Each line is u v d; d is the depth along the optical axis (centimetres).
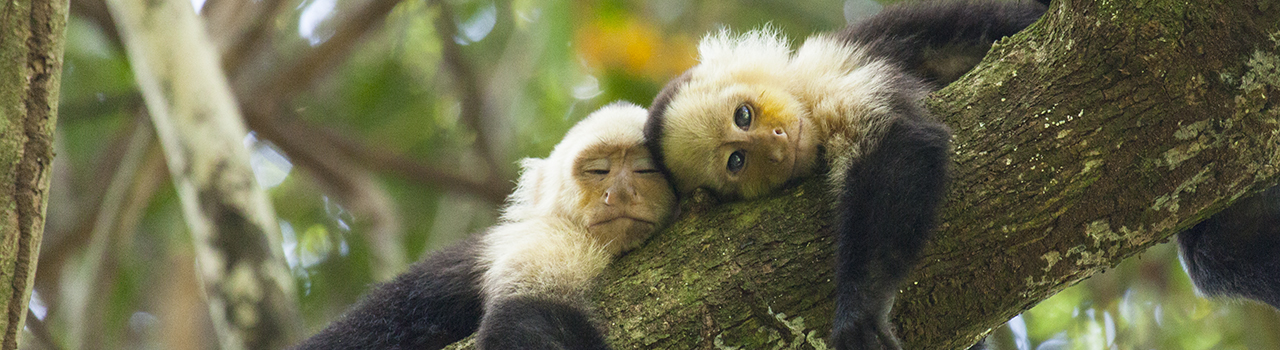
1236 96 546
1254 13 542
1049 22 598
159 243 1630
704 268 595
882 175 588
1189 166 553
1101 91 561
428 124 1655
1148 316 1184
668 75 1305
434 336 775
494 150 1500
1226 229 705
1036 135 568
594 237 698
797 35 1358
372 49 1602
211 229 998
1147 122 551
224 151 1016
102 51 1437
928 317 567
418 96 1633
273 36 1515
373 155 1480
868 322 556
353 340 798
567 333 613
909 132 601
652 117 732
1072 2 579
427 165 1486
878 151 610
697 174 686
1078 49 572
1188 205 560
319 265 1639
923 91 673
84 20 1419
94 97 1447
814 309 573
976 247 563
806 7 1356
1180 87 547
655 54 1297
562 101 1459
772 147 657
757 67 749
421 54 1564
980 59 776
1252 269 721
